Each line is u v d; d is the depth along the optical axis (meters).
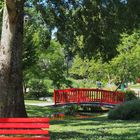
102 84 49.78
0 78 15.35
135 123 20.45
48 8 25.12
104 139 13.44
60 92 39.69
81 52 26.73
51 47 43.81
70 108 37.38
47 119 9.16
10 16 14.77
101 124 19.91
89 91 40.06
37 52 40.06
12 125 9.05
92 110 39.91
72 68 48.31
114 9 24.61
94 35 25.44
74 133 15.38
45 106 39.38
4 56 15.32
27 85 50.34
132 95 41.81
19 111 15.51
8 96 15.34
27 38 35.22
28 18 29.02
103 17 24.94
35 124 9.12
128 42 41.84
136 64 42.22
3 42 15.36
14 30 15.21
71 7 25.09
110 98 39.91
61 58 44.97
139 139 13.59
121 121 22.28
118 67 42.66
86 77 51.81
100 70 44.16
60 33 25.91
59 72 45.38
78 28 25.55
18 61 15.48
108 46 25.52
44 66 44.72
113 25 25.11
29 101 44.94
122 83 45.09
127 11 24.47
